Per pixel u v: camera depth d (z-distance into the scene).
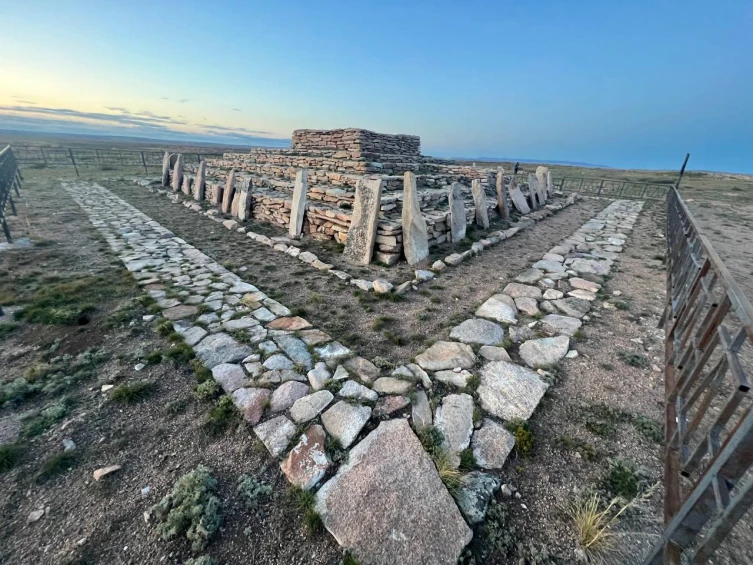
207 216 9.55
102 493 2.01
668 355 3.07
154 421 2.54
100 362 3.16
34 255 5.82
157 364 3.16
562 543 1.80
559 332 3.87
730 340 1.78
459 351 3.46
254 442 2.36
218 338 3.59
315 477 2.10
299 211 7.50
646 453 2.30
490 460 2.25
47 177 15.75
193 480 2.01
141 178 16.58
